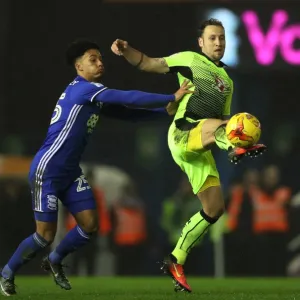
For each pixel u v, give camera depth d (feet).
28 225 192.95
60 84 214.28
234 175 216.13
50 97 215.10
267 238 184.44
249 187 185.37
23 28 212.23
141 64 101.45
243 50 201.98
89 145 218.59
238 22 202.18
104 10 208.23
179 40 205.77
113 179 199.21
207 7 203.82
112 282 144.15
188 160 101.14
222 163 215.92
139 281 148.87
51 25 211.82
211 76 101.76
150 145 219.20
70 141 99.60
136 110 105.50
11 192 193.77
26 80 214.48
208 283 141.79
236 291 113.29
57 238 187.42
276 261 184.96
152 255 193.98
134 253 191.83
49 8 211.61
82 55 101.14
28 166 201.05
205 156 101.04
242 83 218.18
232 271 186.70
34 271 191.72
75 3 210.18
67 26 211.00
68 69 213.46
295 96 220.43
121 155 218.79
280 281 150.71
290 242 184.55
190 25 205.26
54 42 212.23
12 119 216.13
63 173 99.91
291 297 98.84
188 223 102.12
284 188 191.42
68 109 99.60
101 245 189.16
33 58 213.05
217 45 102.47
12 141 216.54
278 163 220.43
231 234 185.68
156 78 207.00
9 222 192.24
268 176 185.37
